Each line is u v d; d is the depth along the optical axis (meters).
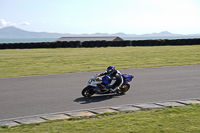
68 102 9.48
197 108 8.24
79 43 43.53
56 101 9.62
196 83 12.45
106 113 7.91
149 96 10.19
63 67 19.45
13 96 10.46
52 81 13.62
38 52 34.31
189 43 43.41
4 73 16.83
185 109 8.15
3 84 13.02
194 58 23.88
